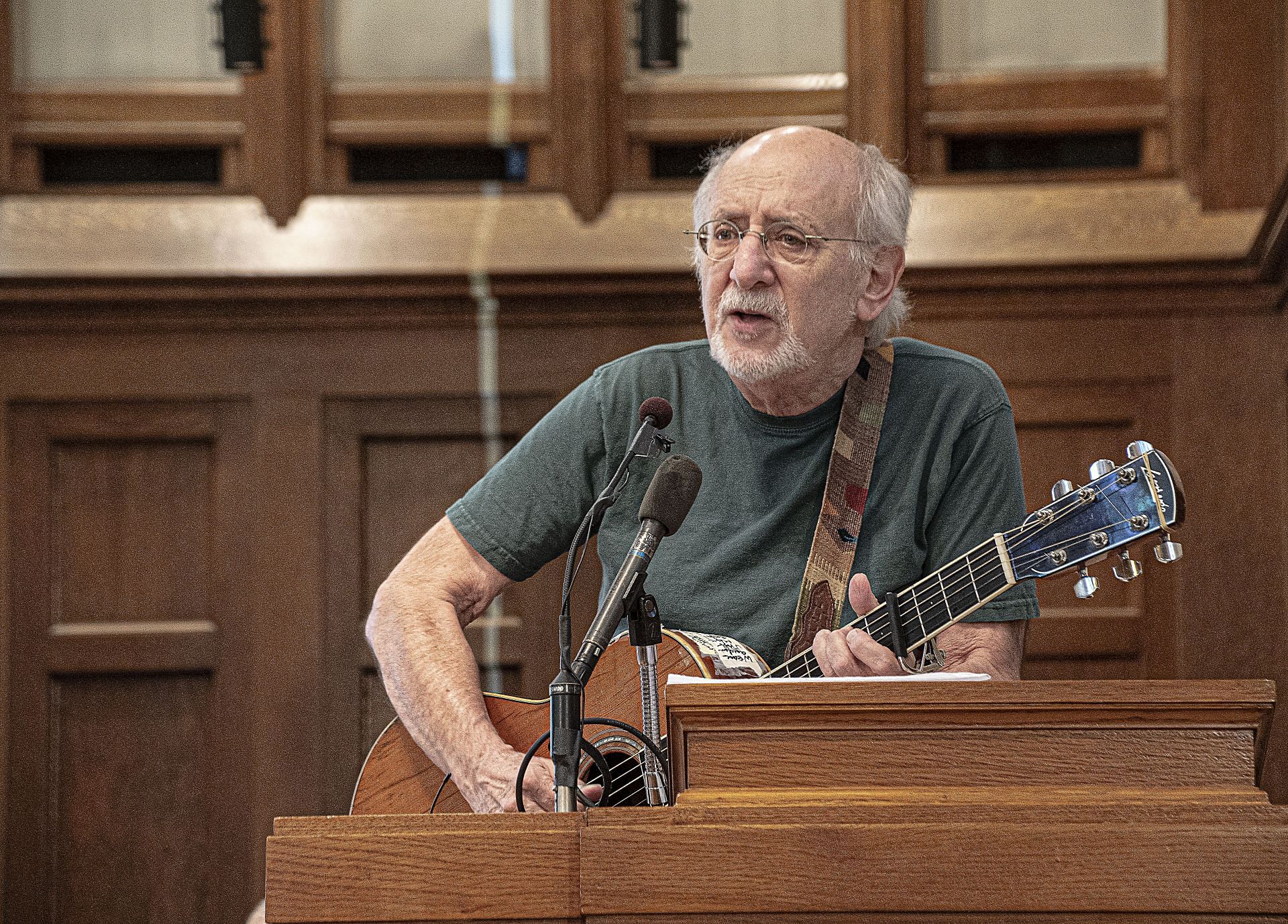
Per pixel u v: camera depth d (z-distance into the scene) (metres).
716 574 3.36
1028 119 6.15
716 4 6.29
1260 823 1.96
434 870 2.02
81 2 6.35
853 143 3.46
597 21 6.18
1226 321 5.88
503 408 6.12
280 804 5.95
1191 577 5.78
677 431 3.48
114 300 6.04
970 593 2.80
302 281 6.05
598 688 3.11
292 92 6.19
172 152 6.32
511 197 6.21
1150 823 1.97
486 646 5.93
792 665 3.11
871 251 3.36
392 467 6.14
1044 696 2.05
